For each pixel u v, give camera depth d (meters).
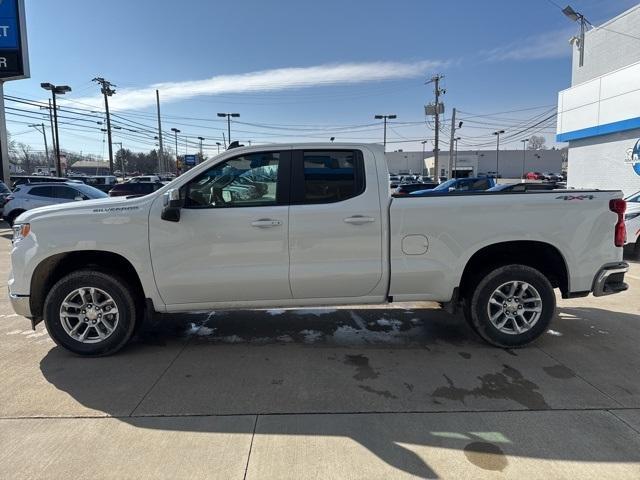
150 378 4.11
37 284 4.57
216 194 4.55
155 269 4.45
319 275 4.52
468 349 4.79
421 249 4.57
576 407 3.58
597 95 18.81
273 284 4.52
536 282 4.66
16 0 21.19
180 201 4.27
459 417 3.43
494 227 4.58
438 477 2.77
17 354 4.68
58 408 3.58
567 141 21.19
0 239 14.23
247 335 5.23
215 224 4.43
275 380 4.07
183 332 5.34
